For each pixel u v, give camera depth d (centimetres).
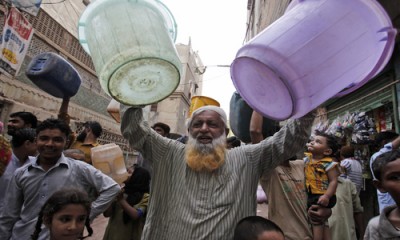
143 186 287
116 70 133
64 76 261
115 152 253
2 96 701
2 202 220
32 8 502
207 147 175
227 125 213
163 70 143
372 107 418
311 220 220
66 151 269
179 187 174
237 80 144
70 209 144
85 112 1075
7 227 199
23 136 239
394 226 136
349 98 492
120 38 136
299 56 115
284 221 214
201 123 184
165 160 185
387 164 135
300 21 121
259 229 135
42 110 835
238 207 164
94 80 1127
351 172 364
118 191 220
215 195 165
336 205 275
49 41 838
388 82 382
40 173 202
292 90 115
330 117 567
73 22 971
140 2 149
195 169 173
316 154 252
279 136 170
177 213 167
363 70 123
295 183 227
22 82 761
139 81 143
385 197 250
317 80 117
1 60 489
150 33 139
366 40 119
